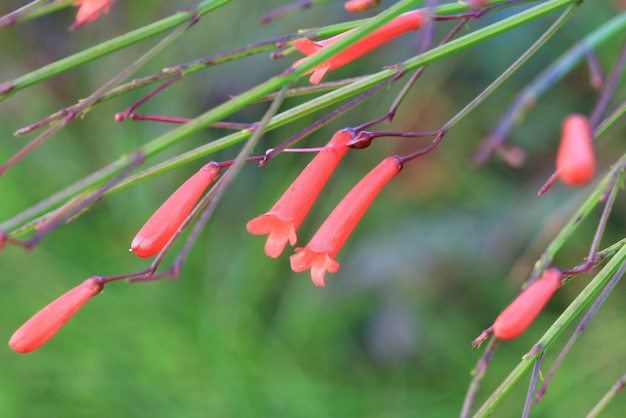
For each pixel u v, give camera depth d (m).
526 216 0.53
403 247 0.56
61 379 0.56
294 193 0.38
